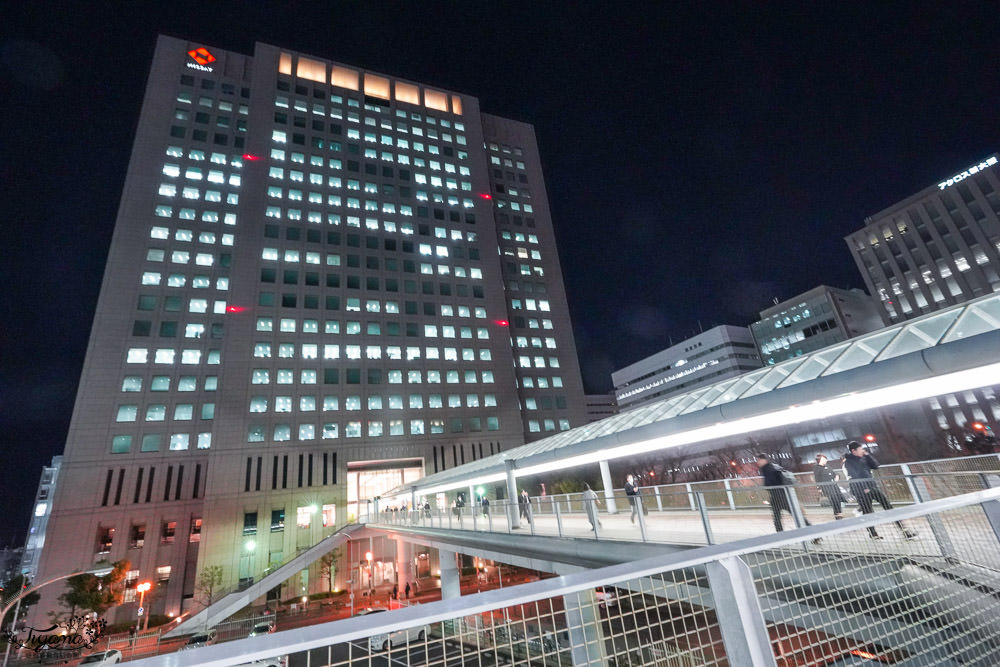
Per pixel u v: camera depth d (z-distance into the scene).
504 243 79.62
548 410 71.44
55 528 46.31
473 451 61.66
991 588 3.25
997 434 57.16
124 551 48.00
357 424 56.91
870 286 79.88
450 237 71.56
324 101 71.31
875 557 3.01
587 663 2.08
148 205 58.56
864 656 2.61
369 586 50.44
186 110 64.56
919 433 62.91
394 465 59.47
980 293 67.69
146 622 42.56
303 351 57.16
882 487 9.06
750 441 71.00
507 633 2.02
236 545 48.72
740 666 2.15
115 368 52.31
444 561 32.59
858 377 11.96
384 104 76.44
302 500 52.28
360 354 59.75
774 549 2.62
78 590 39.31
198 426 53.81
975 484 8.55
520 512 19.70
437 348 64.31
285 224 61.62
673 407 17.91
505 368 67.31
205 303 57.91
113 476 49.53
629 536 13.36
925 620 2.91
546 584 1.95
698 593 2.47
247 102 68.88
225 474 50.28
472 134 81.56
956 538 3.71
